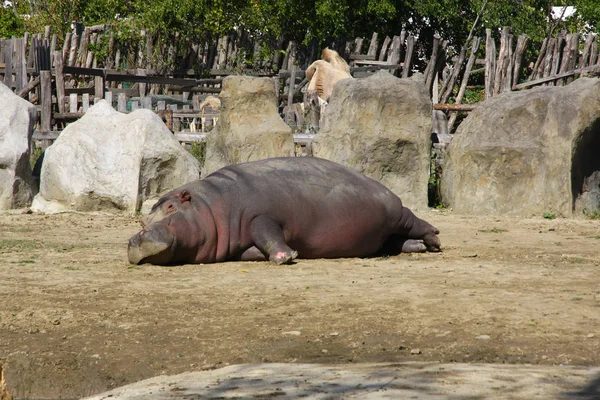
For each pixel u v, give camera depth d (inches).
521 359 423.2
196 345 459.8
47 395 396.8
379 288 614.2
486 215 1178.0
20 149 1186.0
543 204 1156.5
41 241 887.7
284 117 1653.5
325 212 781.9
